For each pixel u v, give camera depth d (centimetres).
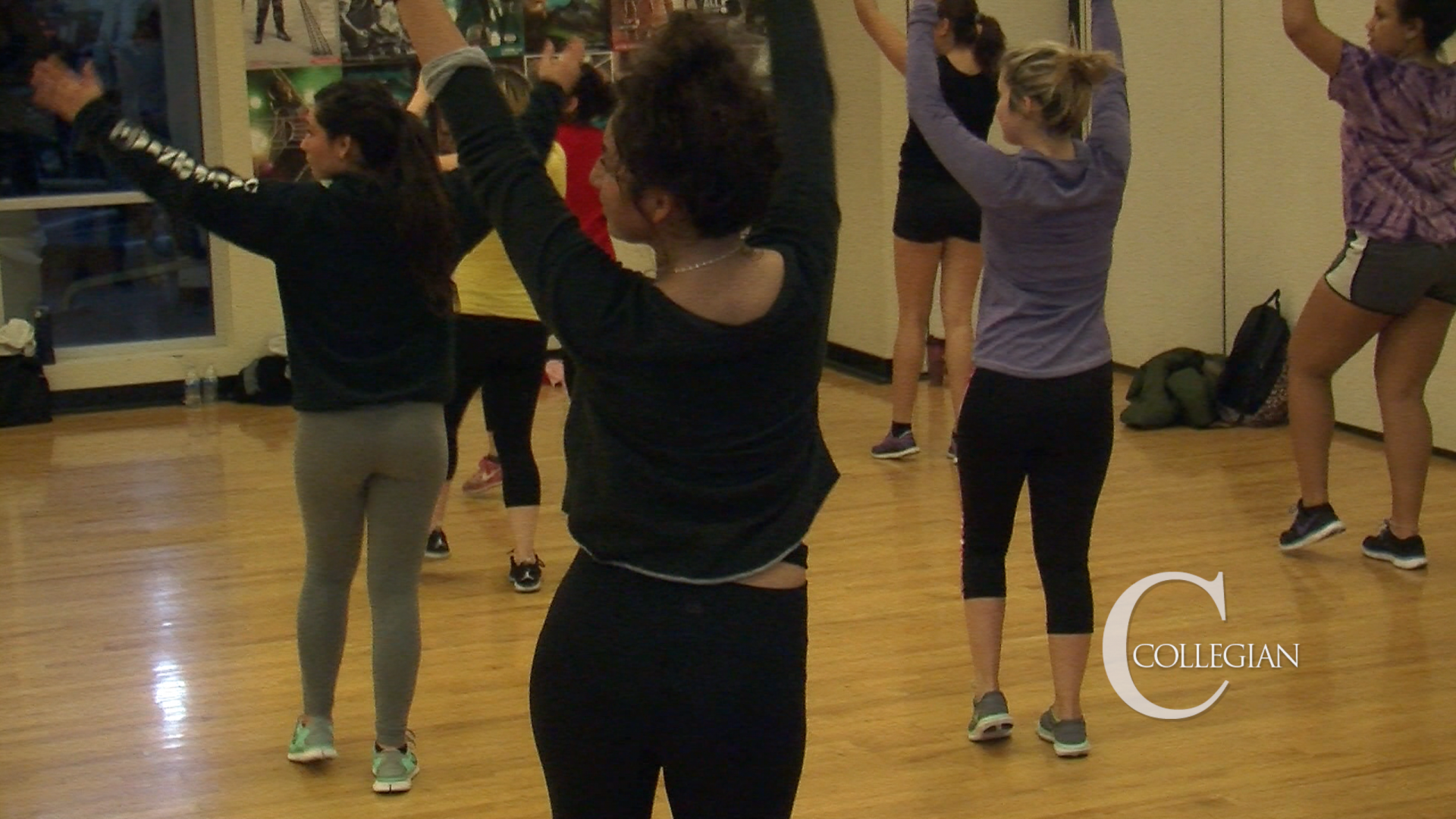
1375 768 336
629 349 164
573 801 176
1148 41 759
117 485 633
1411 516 475
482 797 337
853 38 801
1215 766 341
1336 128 647
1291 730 359
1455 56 570
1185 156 741
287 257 309
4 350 759
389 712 341
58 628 456
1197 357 696
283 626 454
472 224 328
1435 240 447
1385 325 465
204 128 806
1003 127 330
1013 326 329
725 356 164
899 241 618
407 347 322
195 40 802
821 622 442
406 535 334
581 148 472
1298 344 478
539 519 567
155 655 432
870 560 500
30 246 792
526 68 853
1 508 598
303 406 322
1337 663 399
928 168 601
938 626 437
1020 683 393
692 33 163
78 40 785
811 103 180
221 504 599
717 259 166
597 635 170
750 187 161
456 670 414
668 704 168
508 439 479
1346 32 629
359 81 320
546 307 168
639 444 168
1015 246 326
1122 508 550
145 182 287
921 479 604
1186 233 746
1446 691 378
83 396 795
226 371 816
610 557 170
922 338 631
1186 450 634
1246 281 711
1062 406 328
